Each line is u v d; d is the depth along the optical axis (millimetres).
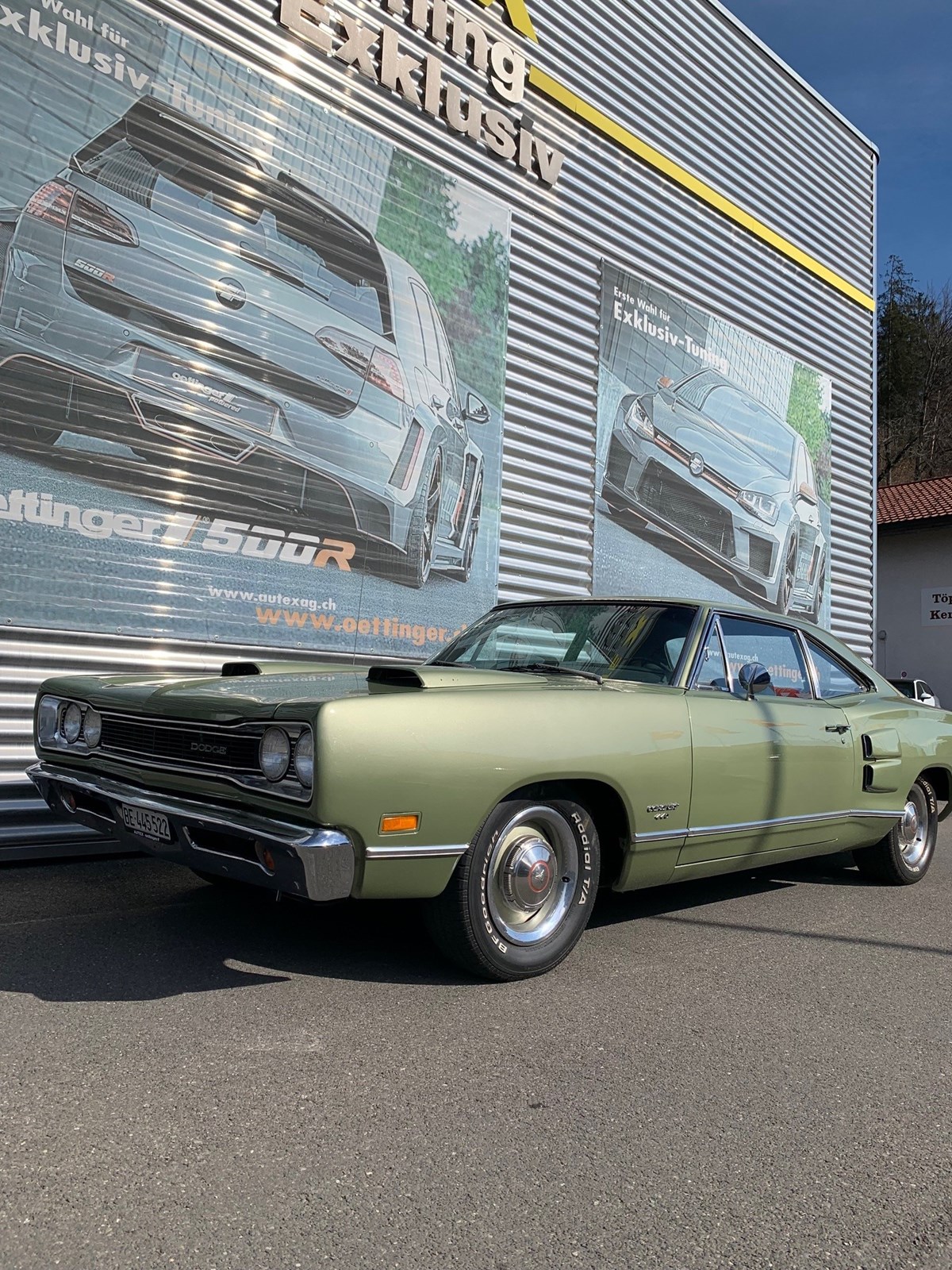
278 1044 2688
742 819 3992
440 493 7098
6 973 3166
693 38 9695
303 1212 1889
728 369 10031
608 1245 1841
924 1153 2283
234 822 2852
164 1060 2543
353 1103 2361
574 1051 2768
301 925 3846
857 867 5512
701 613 4238
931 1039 3029
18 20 5027
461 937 3139
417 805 2889
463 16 7336
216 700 3047
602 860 3697
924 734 5281
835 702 4898
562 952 3404
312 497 6262
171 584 5570
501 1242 1830
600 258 8578
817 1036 3004
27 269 5027
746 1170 2156
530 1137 2250
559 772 3242
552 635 4402
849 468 11953
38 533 5055
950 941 4219
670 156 9352
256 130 6043
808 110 11391
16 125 5008
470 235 7402
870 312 12469
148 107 5531
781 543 10641
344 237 6512
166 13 5617
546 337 8039
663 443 9195
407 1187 2000
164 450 5547
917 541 22078
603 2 8641
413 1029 2844
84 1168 2000
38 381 5051
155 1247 1751
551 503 8039
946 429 44875
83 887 4426
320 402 6324
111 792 3287
